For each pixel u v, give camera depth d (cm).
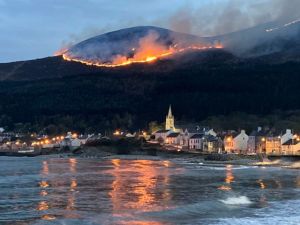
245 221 4984
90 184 8450
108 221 4759
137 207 5700
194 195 6912
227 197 6719
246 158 18362
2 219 4834
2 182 8781
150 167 14100
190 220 4981
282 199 6675
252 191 7575
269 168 13912
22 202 6075
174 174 11031
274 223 4906
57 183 8619
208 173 11431
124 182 8875
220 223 4844
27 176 10206
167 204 5984
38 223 4603
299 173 11625
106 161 18812
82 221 4738
